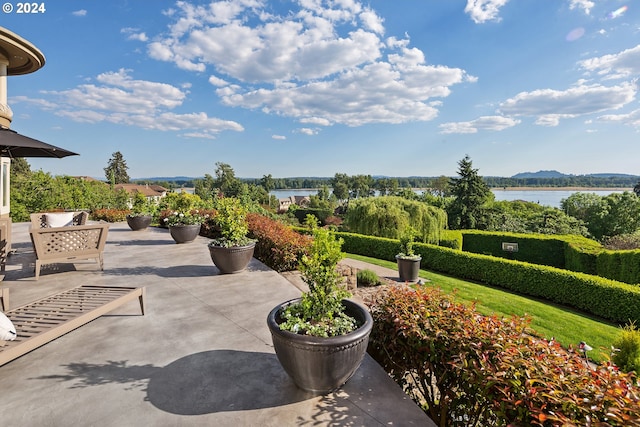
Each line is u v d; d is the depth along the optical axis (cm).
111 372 258
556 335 603
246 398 225
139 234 1057
